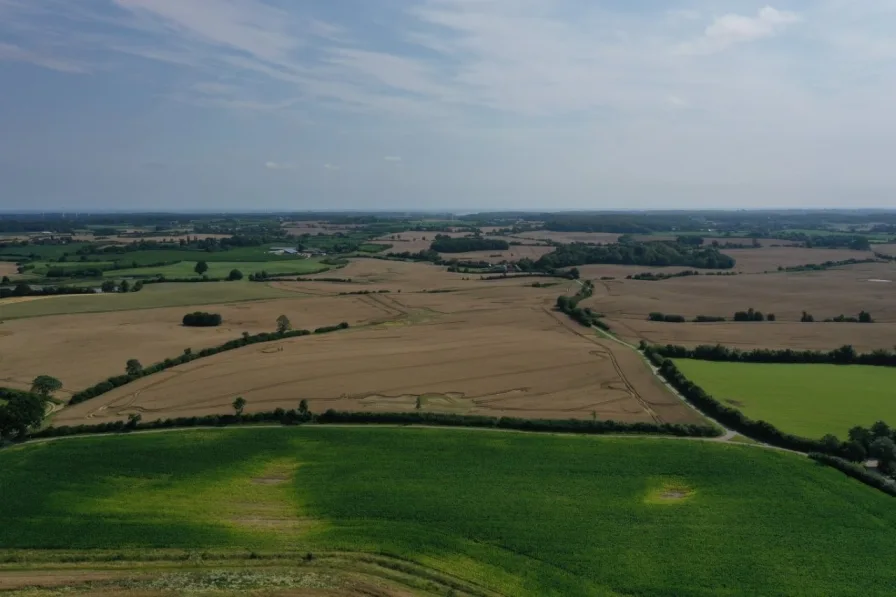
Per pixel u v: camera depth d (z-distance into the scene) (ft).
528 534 155.33
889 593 132.98
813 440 209.56
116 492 175.73
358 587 132.87
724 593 133.49
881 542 152.25
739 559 145.28
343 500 172.04
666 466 194.39
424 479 184.85
